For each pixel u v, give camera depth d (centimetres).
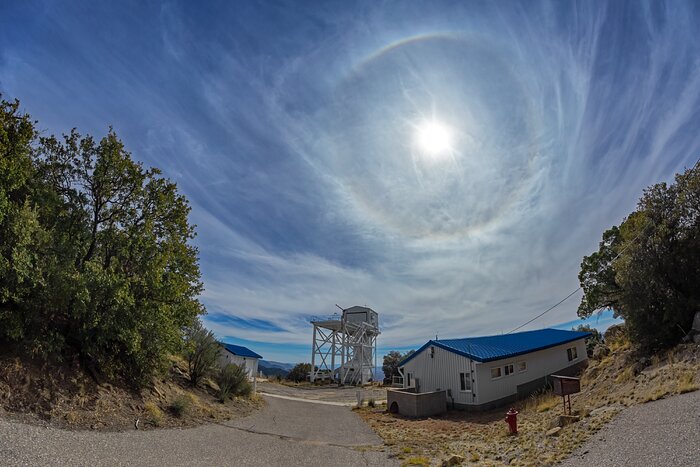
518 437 1155
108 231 1384
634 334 1669
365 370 5428
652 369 1397
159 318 1348
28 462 638
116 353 1276
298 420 1730
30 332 1036
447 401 2288
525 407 1841
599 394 1505
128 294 1243
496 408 2158
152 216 1506
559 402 1656
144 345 1328
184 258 1620
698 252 1570
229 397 1798
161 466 779
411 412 2027
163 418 1184
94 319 1131
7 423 783
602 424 972
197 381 1738
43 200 1216
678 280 1593
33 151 1308
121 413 1090
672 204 1683
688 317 1535
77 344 1187
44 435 786
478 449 1109
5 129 1109
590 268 2881
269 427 1443
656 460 658
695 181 1633
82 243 1320
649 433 805
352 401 2800
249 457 963
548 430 1105
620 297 1795
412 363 2600
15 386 916
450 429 1589
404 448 1191
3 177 1009
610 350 2333
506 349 2442
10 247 974
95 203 1401
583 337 2961
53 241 1157
